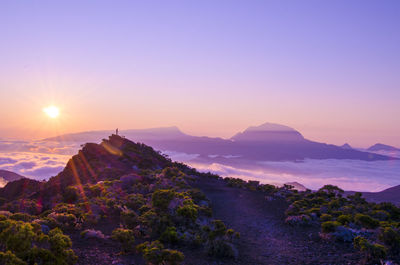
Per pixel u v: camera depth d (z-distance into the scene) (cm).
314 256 1269
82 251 1106
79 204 2145
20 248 823
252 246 1532
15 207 2848
